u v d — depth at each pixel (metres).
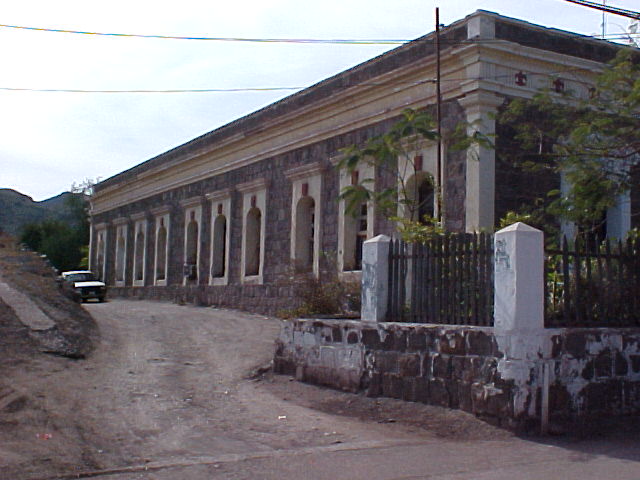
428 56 20.02
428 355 10.81
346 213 18.48
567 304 10.30
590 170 13.95
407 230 14.84
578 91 19.73
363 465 8.05
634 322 10.95
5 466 7.73
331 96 24.11
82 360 14.59
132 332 19.98
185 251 36.38
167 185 38.88
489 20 18.77
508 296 9.70
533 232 9.75
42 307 17.42
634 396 10.43
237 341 18.73
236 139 30.84
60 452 8.41
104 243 48.66
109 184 48.09
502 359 9.65
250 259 30.44
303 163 26.53
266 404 11.62
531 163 15.91
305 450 8.77
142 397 11.77
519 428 9.41
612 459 8.30
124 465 8.07
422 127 16.88
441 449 8.80
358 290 17.20
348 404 11.40
